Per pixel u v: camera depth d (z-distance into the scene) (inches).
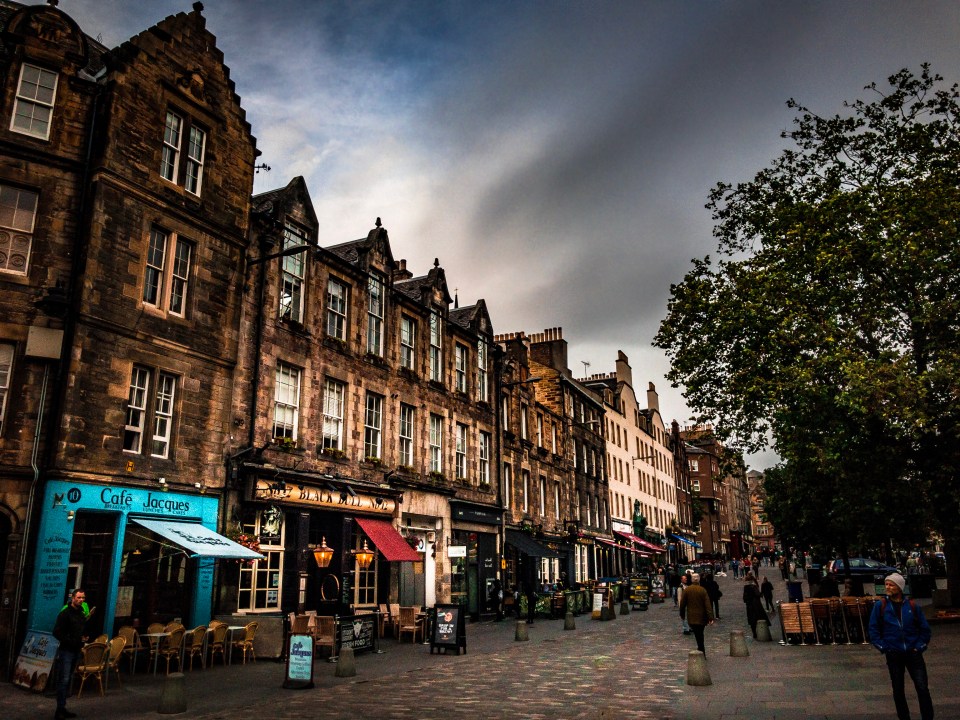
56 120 589.0
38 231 569.0
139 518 589.3
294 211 806.5
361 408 882.8
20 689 461.4
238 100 745.0
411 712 409.1
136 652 546.6
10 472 523.2
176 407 642.2
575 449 1763.0
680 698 441.7
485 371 1250.6
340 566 800.3
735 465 928.3
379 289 956.0
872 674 493.0
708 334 922.1
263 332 741.3
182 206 661.3
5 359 546.6
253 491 689.6
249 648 610.2
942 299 724.7
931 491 745.0
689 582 619.2
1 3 652.7
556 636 861.2
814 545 1187.9
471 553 1119.0
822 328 755.4
